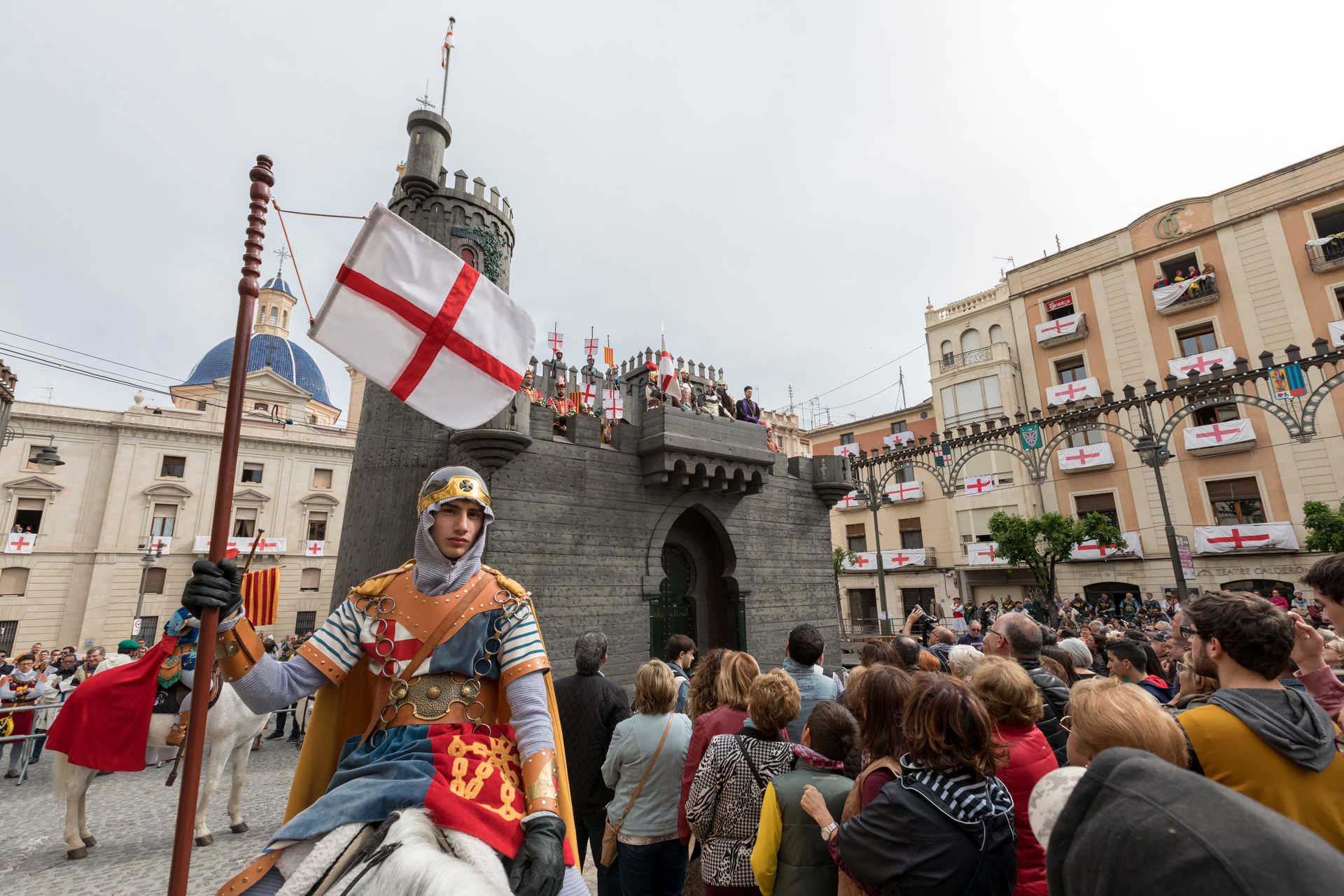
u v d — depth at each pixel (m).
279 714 13.07
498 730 2.22
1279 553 26.61
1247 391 28.36
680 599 14.37
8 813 8.20
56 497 35.19
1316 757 2.37
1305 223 28.53
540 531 11.61
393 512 12.06
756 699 3.86
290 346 57.94
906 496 39.06
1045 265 36.03
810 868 3.10
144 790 9.10
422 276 3.77
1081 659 6.75
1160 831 0.93
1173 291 31.12
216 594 2.04
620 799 4.62
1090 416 24.14
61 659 18.42
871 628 39.44
